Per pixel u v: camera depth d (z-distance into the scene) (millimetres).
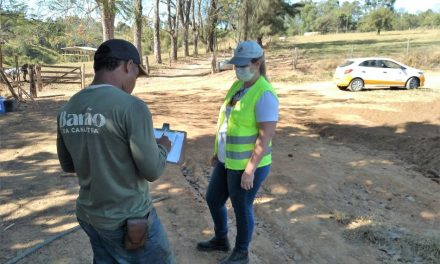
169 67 32156
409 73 17312
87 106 1943
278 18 37844
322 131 9945
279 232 4617
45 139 8125
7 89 16500
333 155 7945
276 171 6664
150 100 14680
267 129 3029
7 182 5688
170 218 4672
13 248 3926
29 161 6684
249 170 3068
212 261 3785
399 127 10203
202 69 30484
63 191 5367
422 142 8445
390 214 5336
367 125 10445
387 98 14891
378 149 8531
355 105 13383
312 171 6793
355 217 5086
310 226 4797
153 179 2055
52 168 6336
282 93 16469
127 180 2010
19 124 9586
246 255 3480
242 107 3080
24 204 4934
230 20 42438
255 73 3062
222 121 3344
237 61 2988
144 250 2152
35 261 3707
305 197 5695
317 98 15102
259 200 5516
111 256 2172
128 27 29234
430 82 19484
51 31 22484
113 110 1898
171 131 2744
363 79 16891
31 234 4199
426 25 91750
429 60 24953
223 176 3451
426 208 5598
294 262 4008
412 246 4379
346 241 4477
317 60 27797
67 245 3994
